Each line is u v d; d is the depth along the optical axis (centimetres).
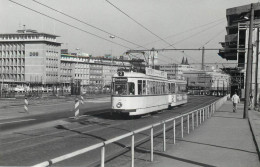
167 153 1020
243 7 6194
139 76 2253
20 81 10319
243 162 880
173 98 3272
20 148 1103
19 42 10825
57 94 6550
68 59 12406
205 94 8644
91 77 13325
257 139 1229
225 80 8731
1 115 2394
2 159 927
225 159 921
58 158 445
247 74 2355
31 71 10619
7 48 11006
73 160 924
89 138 1343
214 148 1109
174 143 1209
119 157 977
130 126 1819
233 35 6084
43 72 10525
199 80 8094
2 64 11056
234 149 1088
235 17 6525
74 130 1608
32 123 1900
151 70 2511
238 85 6525
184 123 2048
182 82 3775
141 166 841
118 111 2178
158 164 853
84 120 2130
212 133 1527
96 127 1755
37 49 10588
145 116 2480
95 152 1052
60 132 1527
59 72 11331
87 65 13100
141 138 1386
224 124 1950
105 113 2695
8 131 1543
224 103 4891
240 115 2669
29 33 10669
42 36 10619
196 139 1331
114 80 2217
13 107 3238
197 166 826
